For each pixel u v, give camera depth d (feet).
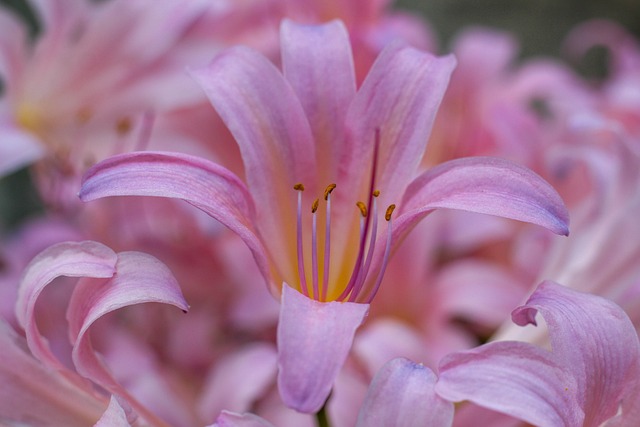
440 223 1.58
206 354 1.57
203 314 1.58
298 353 1.08
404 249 1.54
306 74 1.22
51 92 1.56
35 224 1.63
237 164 1.55
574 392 1.11
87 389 1.22
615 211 1.35
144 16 1.54
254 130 1.20
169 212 1.54
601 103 1.68
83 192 1.13
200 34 1.56
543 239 1.48
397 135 1.21
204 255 1.55
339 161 1.22
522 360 1.11
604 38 2.19
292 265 1.21
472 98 1.67
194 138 1.55
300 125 1.21
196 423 1.44
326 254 1.20
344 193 1.22
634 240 1.34
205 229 1.51
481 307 1.52
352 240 1.22
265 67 1.21
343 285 1.22
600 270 1.35
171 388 1.49
